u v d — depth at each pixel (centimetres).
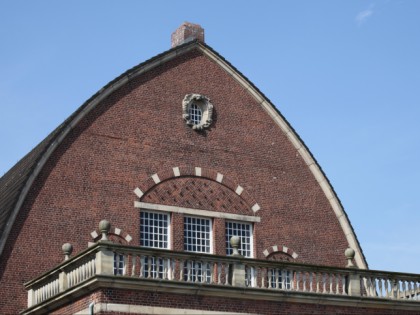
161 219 4566
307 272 4000
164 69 4844
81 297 3531
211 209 4691
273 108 5088
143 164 4588
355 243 5069
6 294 4062
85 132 4491
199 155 4772
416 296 4225
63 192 4334
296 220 4947
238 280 3769
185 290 3594
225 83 5012
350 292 4059
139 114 4675
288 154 5066
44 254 4200
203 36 5144
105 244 3450
